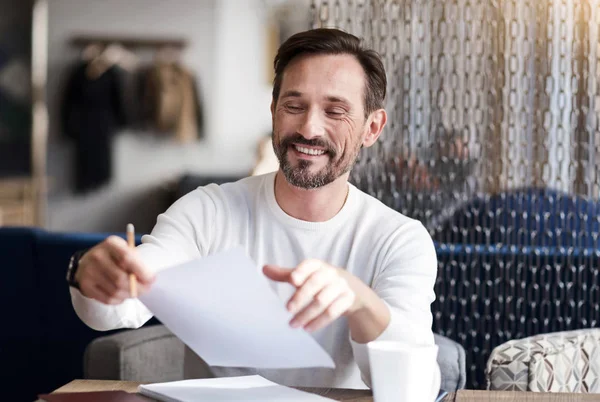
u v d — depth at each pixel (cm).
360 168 299
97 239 294
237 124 790
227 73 786
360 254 179
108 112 783
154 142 792
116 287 127
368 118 174
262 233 182
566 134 354
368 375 147
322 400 132
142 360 239
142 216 798
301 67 167
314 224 179
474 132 305
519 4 305
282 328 119
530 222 303
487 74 302
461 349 229
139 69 787
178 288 122
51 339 299
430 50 301
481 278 299
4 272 298
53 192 798
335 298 125
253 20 780
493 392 146
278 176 183
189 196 190
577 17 298
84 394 134
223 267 115
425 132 305
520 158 302
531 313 298
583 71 297
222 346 132
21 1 780
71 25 788
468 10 310
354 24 297
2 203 754
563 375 191
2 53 780
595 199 299
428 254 177
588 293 297
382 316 140
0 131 781
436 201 301
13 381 302
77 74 780
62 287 296
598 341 202
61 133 794
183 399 131
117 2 784
